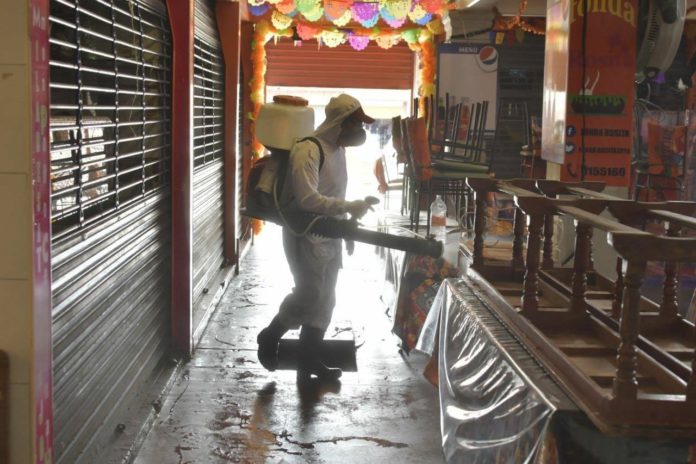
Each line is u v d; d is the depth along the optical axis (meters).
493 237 6.30
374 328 6.92
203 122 7.54
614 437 2.42
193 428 4.47
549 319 3.28
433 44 10.54
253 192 5.03
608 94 4.63
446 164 6.75
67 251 3.14
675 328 3.20
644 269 2.25
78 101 3.24
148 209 4.90
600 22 4.58
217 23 9.03
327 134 4.99
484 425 3.13
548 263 4.20
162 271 5.43
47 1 2.59
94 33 3.54
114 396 4.10
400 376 5.58
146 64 4.83
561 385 2.64
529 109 9.86
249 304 7.63
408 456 4.22
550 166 5.16
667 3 4.55
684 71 8.63
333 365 5.87
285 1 9.89
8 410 2.52
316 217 4.88
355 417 4.76
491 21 9.62
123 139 4.12
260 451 4.22
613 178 4.68
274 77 12.25
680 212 3.24
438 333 4.74
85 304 3.45
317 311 5.29
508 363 3.00
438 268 5.90
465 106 9.80
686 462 2.40
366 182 15.16
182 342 5.77
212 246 7.92
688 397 2.29
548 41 5.11
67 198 3.38
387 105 13.20
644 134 7.30
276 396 5.09
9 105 2.43
